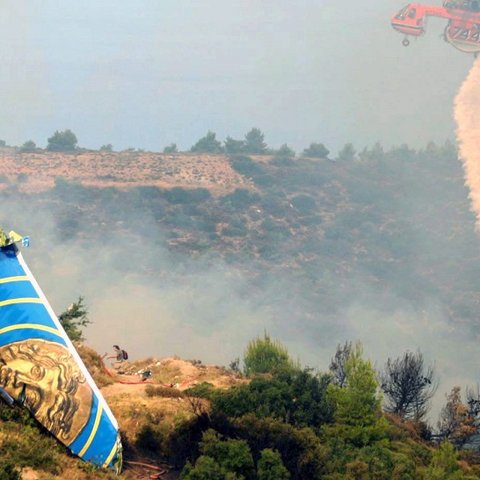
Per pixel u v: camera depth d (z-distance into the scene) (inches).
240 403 2723.9
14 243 2329.0
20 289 2287.2
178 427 2491.4
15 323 2258.9
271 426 2549.2
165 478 2343.8
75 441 2210.9
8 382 2199.8
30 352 2244.1
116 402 2701.8
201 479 2277.3
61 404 2212.1
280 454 2487.7
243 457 2373.3
